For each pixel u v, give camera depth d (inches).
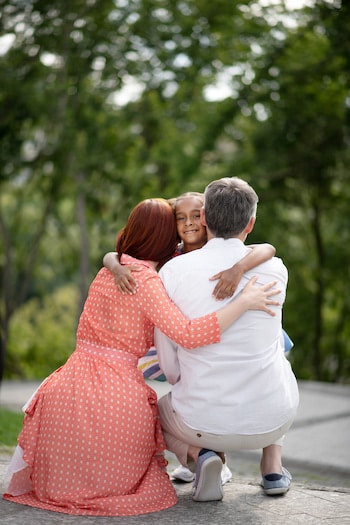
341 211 531.2
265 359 104.2
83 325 111.4
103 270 113.3
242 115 458.9
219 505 106.7
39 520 96.7
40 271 614.9
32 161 426.0
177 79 424.2
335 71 414.0
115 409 103.3
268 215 528.7
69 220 528.4
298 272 573.3
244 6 405.4
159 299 105.2
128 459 103.7
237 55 427.8
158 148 466.9
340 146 463.2
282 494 112.5
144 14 412.8
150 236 113.4
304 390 313.1
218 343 103.8
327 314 621.0
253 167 464.4
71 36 409.1
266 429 104.6
